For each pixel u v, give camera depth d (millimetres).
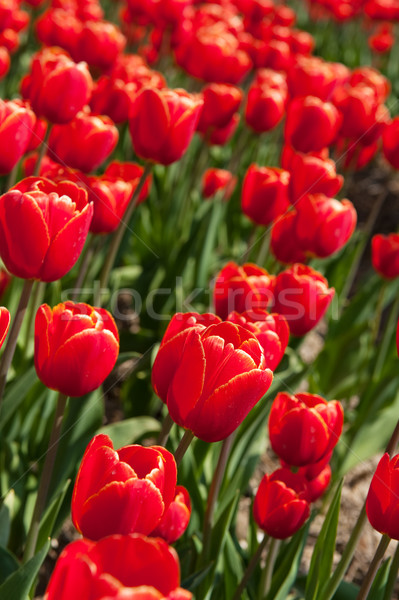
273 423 934
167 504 766
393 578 939
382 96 1852
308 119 1369
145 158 1135
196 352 784
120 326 1783
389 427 1447
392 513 835
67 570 651
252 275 1047
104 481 750
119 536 661
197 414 797
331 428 931
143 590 630
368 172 3168
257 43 2162
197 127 1631
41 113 1137
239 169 2246
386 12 3311
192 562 1022
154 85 1434
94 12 2102
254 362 790
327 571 973
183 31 2037
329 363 1592
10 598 809
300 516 921
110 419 1533
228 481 1135
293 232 1181
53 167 1225
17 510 1129
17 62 2453
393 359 1589
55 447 877
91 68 1695
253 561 952
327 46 3869
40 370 847
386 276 1529
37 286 1143
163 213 1815
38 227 849
